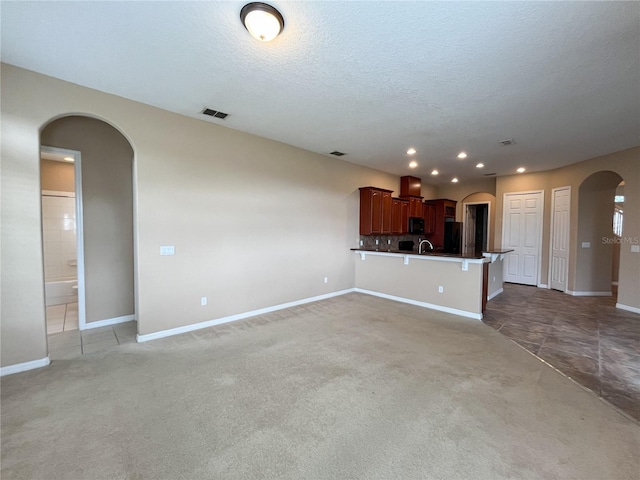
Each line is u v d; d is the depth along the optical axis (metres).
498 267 5.94
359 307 4.88
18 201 2.61
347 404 2.20
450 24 1.95
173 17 1.91
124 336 3.53
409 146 4.75
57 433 1.87
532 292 6.12
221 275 3.97
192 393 2.33
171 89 2.92
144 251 3.33
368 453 1.73
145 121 3.26
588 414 2.09
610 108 3.23
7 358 2.61
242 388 2.41
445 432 1.90
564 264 6.12
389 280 5.49
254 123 3.80
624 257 4.85
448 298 4.62
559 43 2.13
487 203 8.28
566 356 3.04
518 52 2.25
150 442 1.81
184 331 3.65
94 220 3.86
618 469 1.61
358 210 6.13
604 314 4.56
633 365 2.85
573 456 1.70
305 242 5.07
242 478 1.56
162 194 3.42
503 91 2.88
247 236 4.24
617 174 5.11
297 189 4.89
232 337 3.51
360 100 3.11
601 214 5.85
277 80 2.72
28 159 2.63
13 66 2.54
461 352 3.12
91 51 2.30
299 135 4.27
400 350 3.16
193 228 3.69
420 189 7.58
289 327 3.87
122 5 1.81
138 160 3.24
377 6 1.79
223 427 1.95
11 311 2.62
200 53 2.31
